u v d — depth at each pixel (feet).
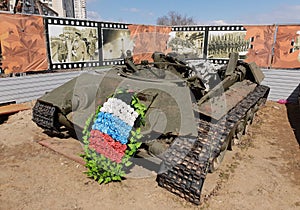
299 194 12.50
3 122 20.66
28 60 24.40
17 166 14.14
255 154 16.79
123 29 31.73
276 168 14.99
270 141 19.03
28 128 19.51
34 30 24.39
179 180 11.69
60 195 11.80
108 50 26.78
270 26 30.42
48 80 26.68
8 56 22.93
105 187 12.53
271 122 23.56
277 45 30.53
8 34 22.61
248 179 13.71
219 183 13.23
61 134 17.33
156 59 15.05
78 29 27.71
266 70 31.58
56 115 15.92
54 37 26.04
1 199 11.36
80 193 12.00
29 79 25.08
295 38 29.32
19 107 23.08
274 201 11.92
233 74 19.38
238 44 32.63
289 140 19.27
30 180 12.87
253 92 21.39
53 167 14.15
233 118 14.89
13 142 17.13
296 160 16.03
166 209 11.12
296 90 30.50
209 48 34.50
